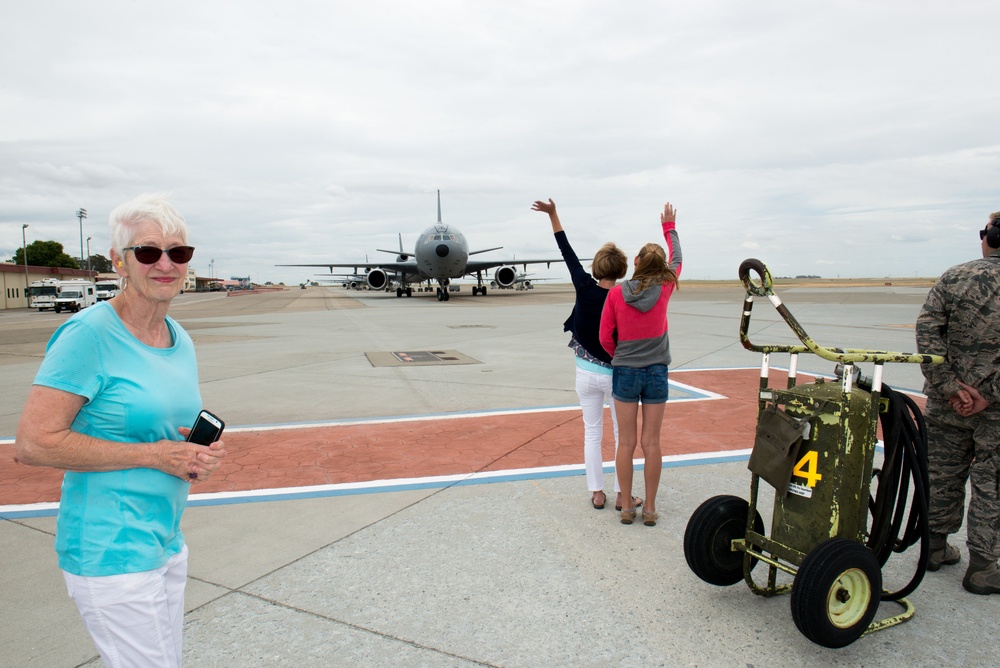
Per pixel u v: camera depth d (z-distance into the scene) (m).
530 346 12.88
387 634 2.57
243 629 2.60
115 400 1.62
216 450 1.70
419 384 8.45
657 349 3.57
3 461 5.13
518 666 2.36
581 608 2.79
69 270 64.25
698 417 6.43
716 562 2.85
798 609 2.34
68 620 2.71
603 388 3.83
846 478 2.45
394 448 5.36
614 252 3.83
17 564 3.24
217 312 28.69
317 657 2.41
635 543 3.47
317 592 2.92
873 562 2.42
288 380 8.87
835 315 20.81
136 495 1.66
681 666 2.37
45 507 4.06
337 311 27.27
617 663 2.38
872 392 2.48
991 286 2.76
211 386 8.41
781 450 2.60
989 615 2.78
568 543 3.46
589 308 3.83
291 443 5.54
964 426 2.99
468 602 2.83
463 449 5.31
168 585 1.81
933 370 2.91
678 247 4.06
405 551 3.35
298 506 4.02
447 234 34.09
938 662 2.42
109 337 1.61
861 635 2.48
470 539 3.51
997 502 2.90
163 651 1.74
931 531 3.21
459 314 23.73
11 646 2.50
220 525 3.71
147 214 1.69
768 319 19.58
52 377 1.52
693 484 4.41
